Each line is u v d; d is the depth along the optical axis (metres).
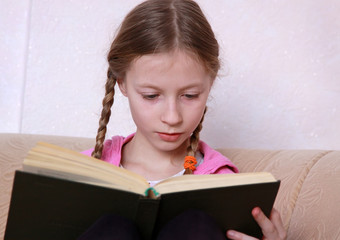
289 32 1.63
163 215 0.82
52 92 1.72
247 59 1.64
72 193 0.79
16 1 1.83
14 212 0.81
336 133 1.62
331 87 1.62
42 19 1.71
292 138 1.64
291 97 1.63
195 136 1.24
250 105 1.64
